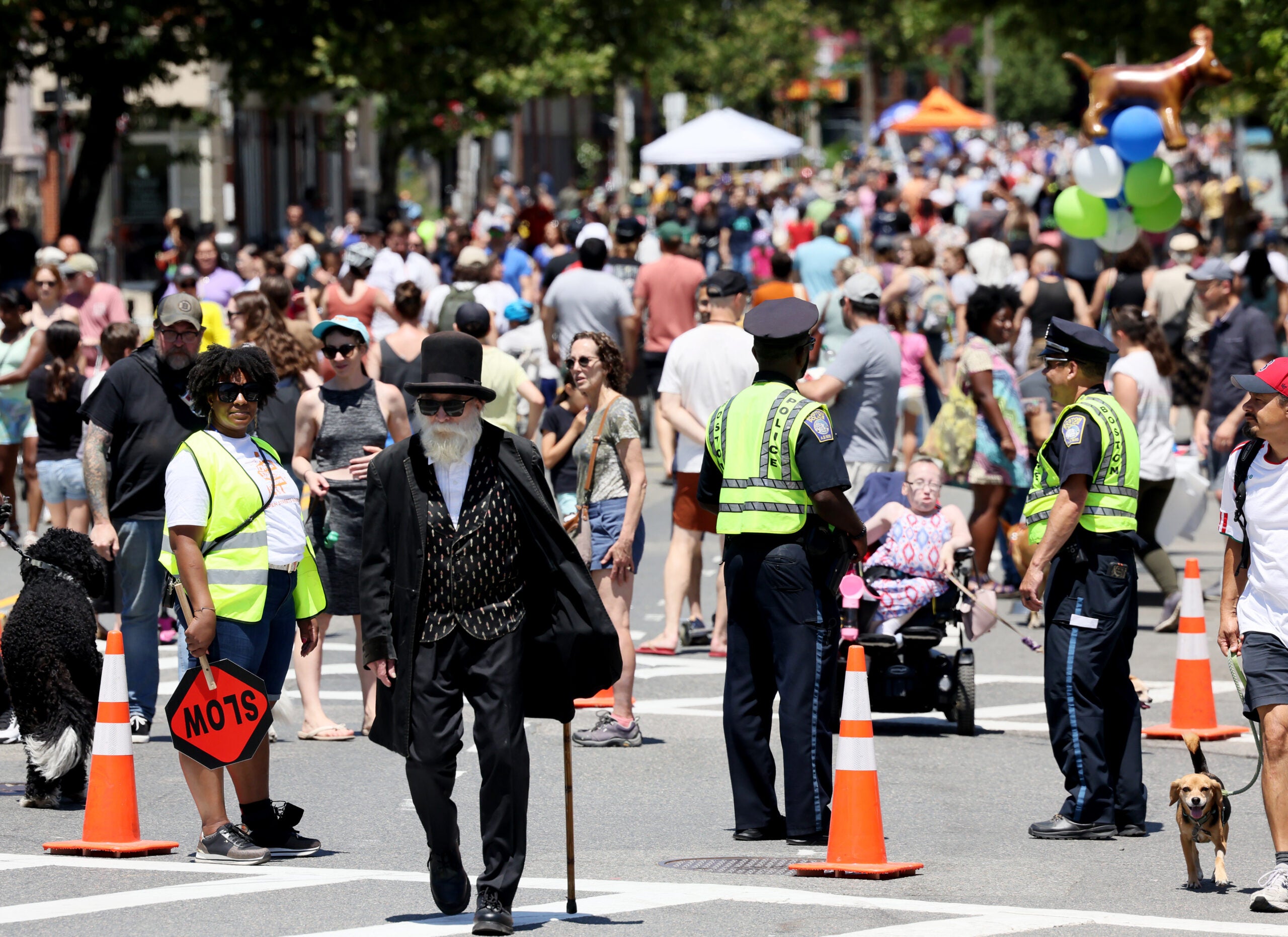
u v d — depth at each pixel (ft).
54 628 89.15
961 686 106.83
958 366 143.54
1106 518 84.28
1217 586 154.92
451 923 69.15
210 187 432.66
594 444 106.42
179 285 197.88
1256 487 75.92
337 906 71.87
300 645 107.14
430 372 68.85
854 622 105.70
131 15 277.23
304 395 105.60
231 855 79.71
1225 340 155.74
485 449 69.77
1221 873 75.87
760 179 527.40
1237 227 273.33
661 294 188.03
